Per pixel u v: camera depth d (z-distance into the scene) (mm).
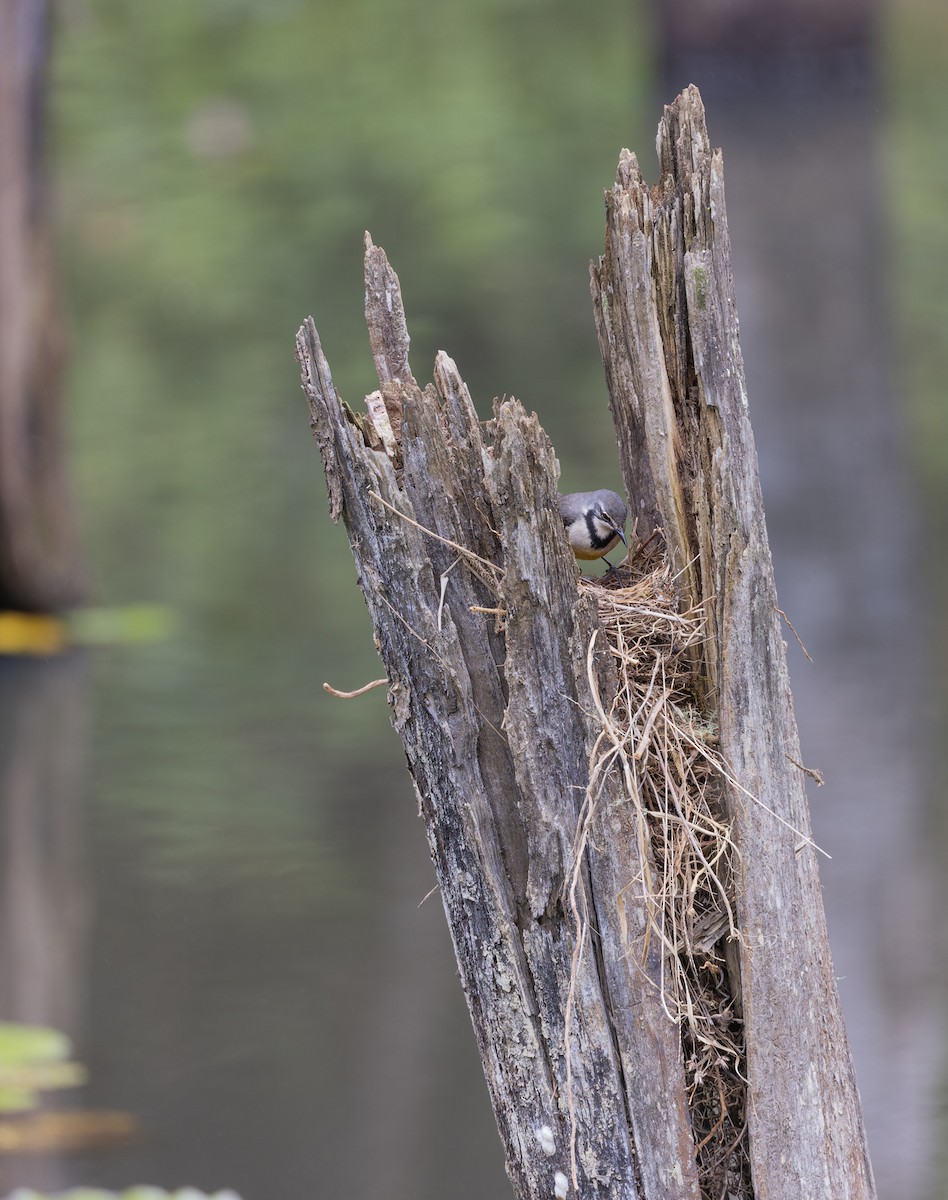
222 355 25016
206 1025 9703
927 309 23516
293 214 30281
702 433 4910
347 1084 9195
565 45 37875
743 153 29734
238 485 21000
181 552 19203
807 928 4918
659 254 5020
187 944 10680
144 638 16922
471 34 38594
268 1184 8336
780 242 24156
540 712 4785
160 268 28141
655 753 4863
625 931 4789
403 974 10328
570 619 4754
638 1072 4801
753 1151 4859
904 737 13352
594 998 4809
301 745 13977
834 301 22922
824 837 11656
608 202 5133
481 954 4965
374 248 5324
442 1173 8328
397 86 35844
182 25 38531
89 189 31594
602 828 4770
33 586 17531
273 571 18719
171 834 12266
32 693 15305
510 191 30797
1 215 17219
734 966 4906
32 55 17234
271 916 10984
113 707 15008
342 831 12250
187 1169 8375
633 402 6102
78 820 12445
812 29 34281
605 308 6031
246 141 33656
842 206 25984
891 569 17312
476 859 4914
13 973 10273
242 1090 9133
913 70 37594
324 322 25688
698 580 5086
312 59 37188
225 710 14789
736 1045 4922
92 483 20859
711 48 34500
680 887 4848
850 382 21484
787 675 4914
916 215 26828
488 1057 5027
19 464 17344
